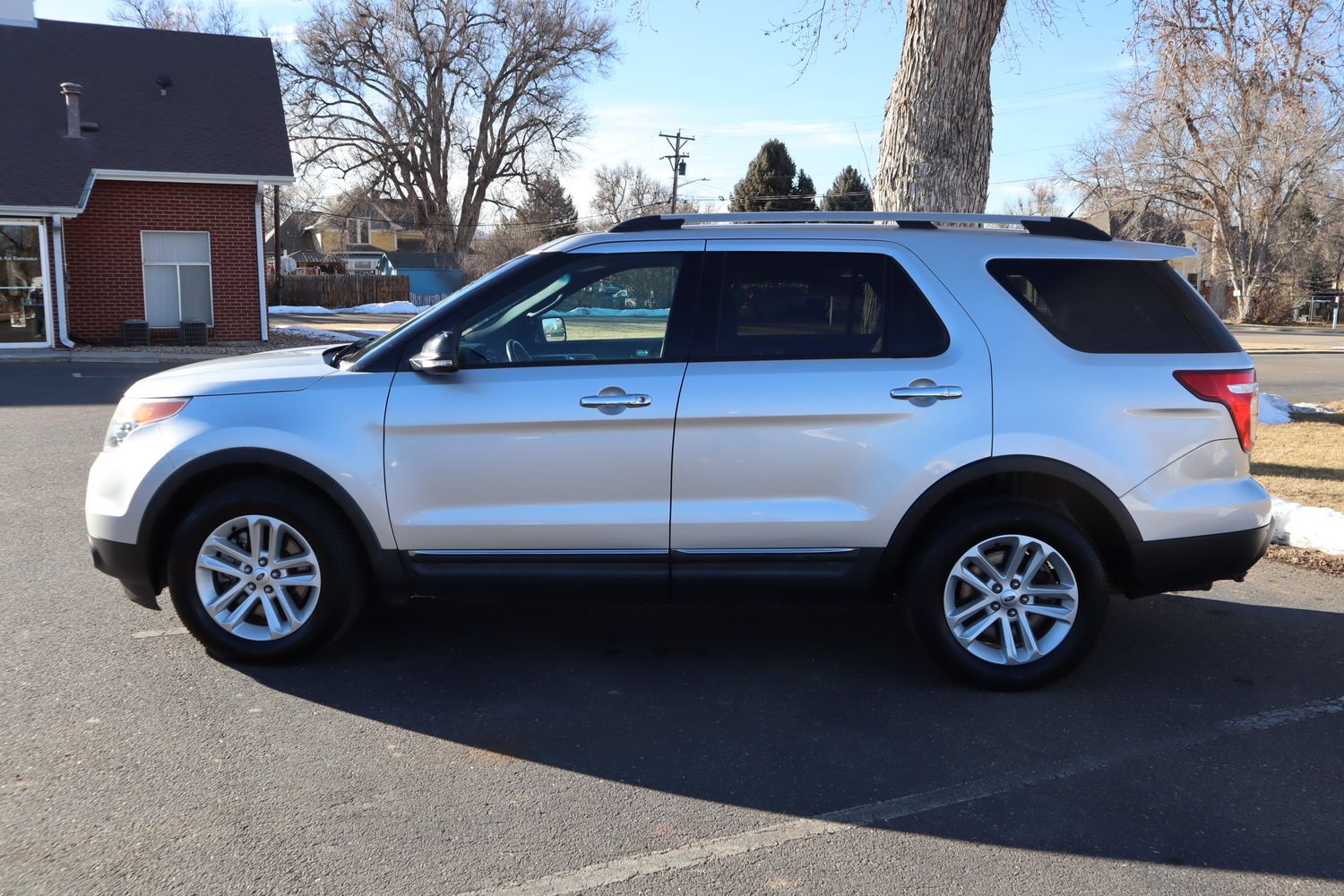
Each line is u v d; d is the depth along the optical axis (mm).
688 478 4297
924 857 3135
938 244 4449
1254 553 4402
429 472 4324
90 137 21281
